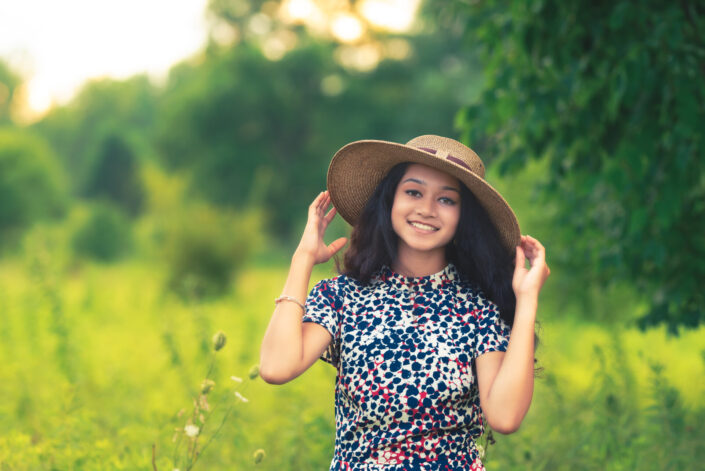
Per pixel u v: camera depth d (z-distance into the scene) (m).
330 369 6.36
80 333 9.24
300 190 52.09
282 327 2.36
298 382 6.20
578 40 4.88
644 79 4.41
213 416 4.19
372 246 2.52
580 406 5.03
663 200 4.70
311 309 2.41
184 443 4.03
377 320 2.39
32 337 7.48
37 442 4.68
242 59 52.84
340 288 2.48
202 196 48.94
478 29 5.50
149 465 3.72
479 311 2.43
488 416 2.27
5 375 6.72
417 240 2.47
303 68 53.19
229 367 7.00
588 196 5.70
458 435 2.34
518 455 4.25
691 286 5.15
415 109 46.78
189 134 52.06
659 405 4.23
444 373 2.31
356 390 2.33
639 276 5.52
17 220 49.78
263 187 31.44
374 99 51.81
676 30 4.37
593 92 4.87
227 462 4.21
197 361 5.99
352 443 2.35
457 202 2.50
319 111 52.72
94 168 65.88
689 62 4.40
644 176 4.83
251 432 4.70
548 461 4.20
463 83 44.31
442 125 45.75
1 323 8.34
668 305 5.29
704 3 4.74
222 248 17.52
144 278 19.45
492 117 5.32
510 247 2.56
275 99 52.66
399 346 2.34
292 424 4.37
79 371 6.59
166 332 6.18
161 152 53.03
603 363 5.38
